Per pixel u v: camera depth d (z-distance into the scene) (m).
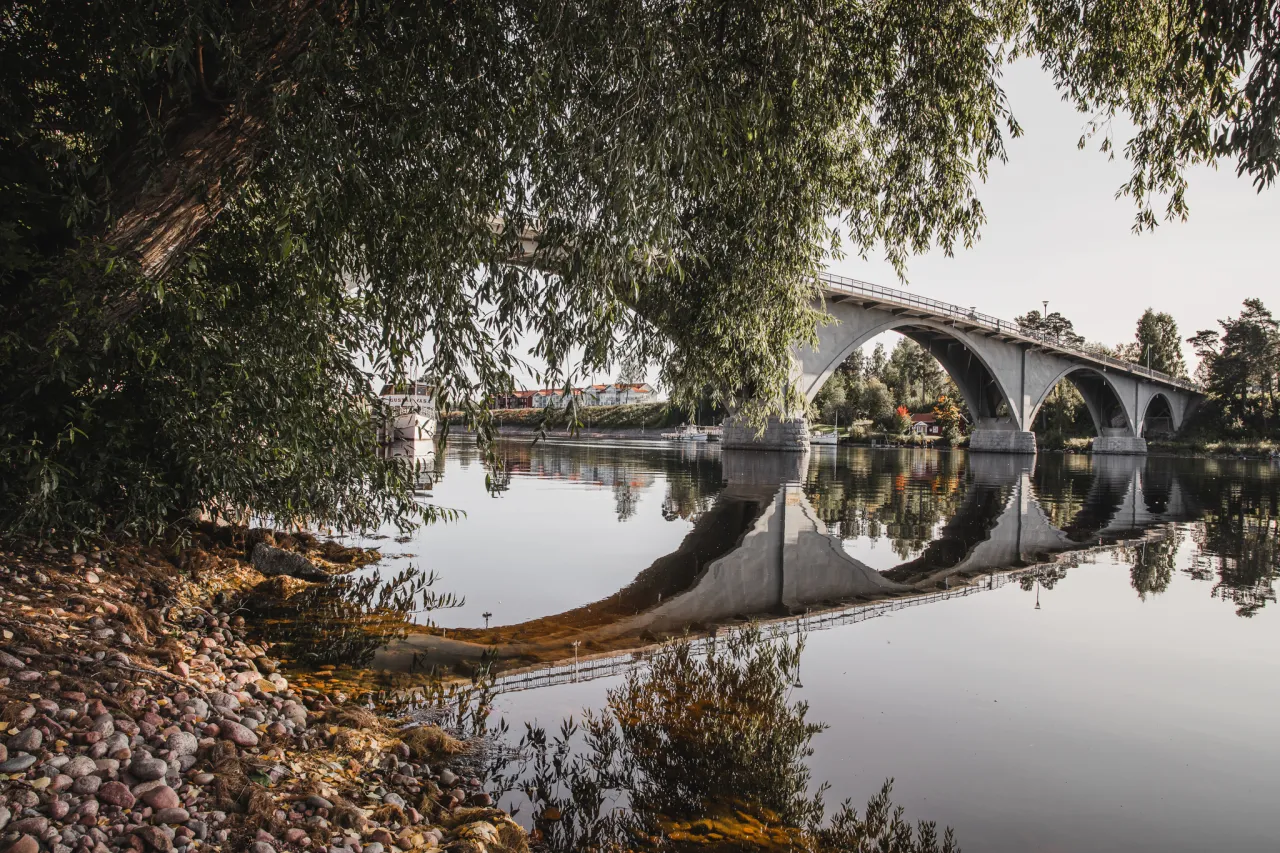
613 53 4.60
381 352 5.70
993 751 4.06
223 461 6.26
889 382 114.25
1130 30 6.49
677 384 6.89
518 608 7.35
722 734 4.20
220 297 5.39
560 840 3.00
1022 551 12.03
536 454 43.38
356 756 3.54
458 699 4.66
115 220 4.42
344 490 7.80
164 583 6.21
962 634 6.74
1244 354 85.38
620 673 5.30
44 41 4.60
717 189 6.27
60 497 5.49
